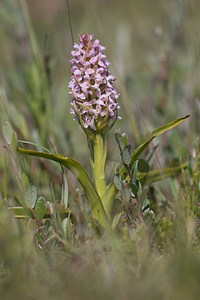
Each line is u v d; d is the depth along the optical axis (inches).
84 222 30.7
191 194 32.3
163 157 37.4
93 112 30.5
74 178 34.4
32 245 30.2
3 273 30.0
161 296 28.0
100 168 31.3
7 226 30.3
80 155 38.6
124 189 31.1
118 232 31.7
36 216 31.4
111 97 30.9
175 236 31.0
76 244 31.0
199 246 30.6
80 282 28.6
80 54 30.6
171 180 34.3
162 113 39.9
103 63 30.7
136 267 29.6
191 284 28.3
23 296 28.3
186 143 38.0
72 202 33.4
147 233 30.7
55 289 28.6
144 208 31.7
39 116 37.7
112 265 29.3
